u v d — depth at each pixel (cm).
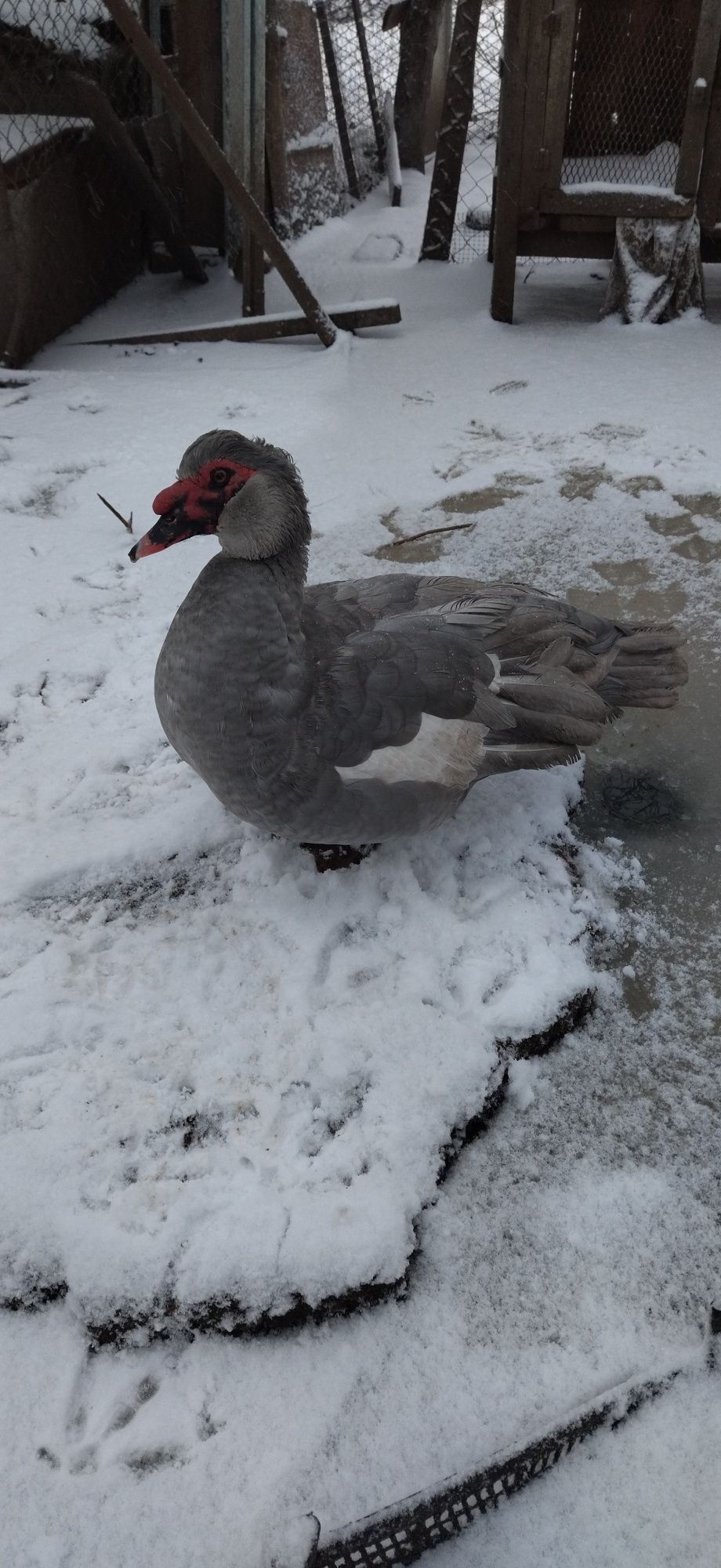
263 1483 66
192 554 155
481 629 104
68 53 233
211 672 87
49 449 181
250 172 233
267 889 103
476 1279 77
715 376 206
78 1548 64
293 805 92
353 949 97
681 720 129
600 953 101
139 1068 87
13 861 105
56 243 234
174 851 107
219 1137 82
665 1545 65
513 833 110
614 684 111
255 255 233
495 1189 82
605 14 218
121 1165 80
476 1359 73
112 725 123
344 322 230
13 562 151
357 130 354
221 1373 72
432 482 174
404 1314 75
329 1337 74
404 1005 91
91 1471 67
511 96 208
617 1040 93
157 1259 74
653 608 145
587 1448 69
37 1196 78
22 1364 72
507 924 99
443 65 369
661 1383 71
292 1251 74
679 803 118
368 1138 81
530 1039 90
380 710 92
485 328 235
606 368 212
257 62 221
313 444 185
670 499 168
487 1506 66
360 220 319
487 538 160
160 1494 66
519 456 180
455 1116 84
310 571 151
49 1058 87
